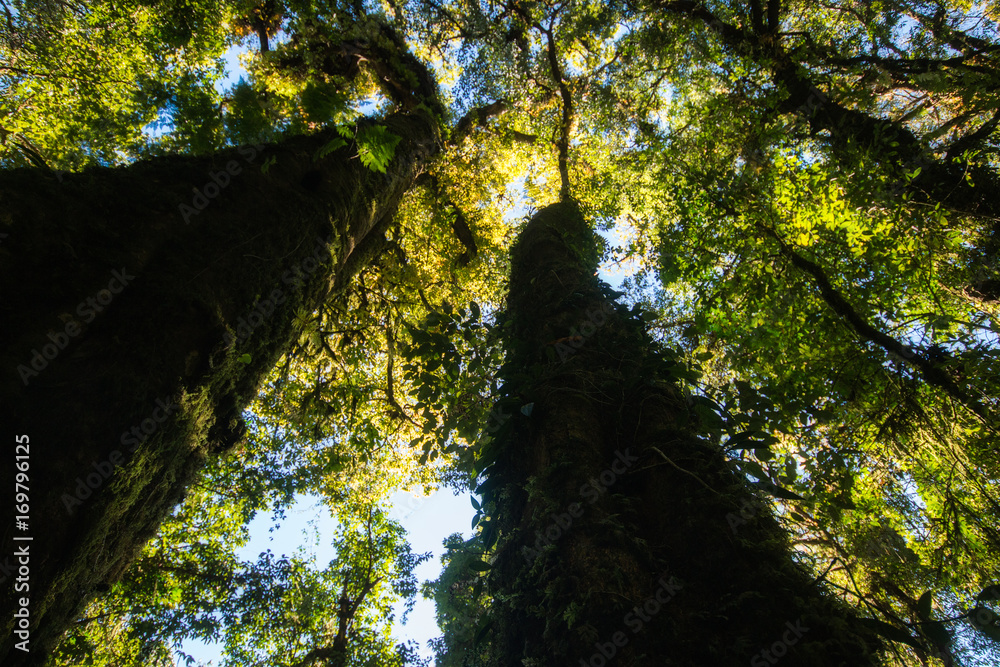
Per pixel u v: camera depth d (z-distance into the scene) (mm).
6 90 6438
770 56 8070
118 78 6816
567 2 11328
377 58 10531
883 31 7848
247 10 9586
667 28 9617
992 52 6500
